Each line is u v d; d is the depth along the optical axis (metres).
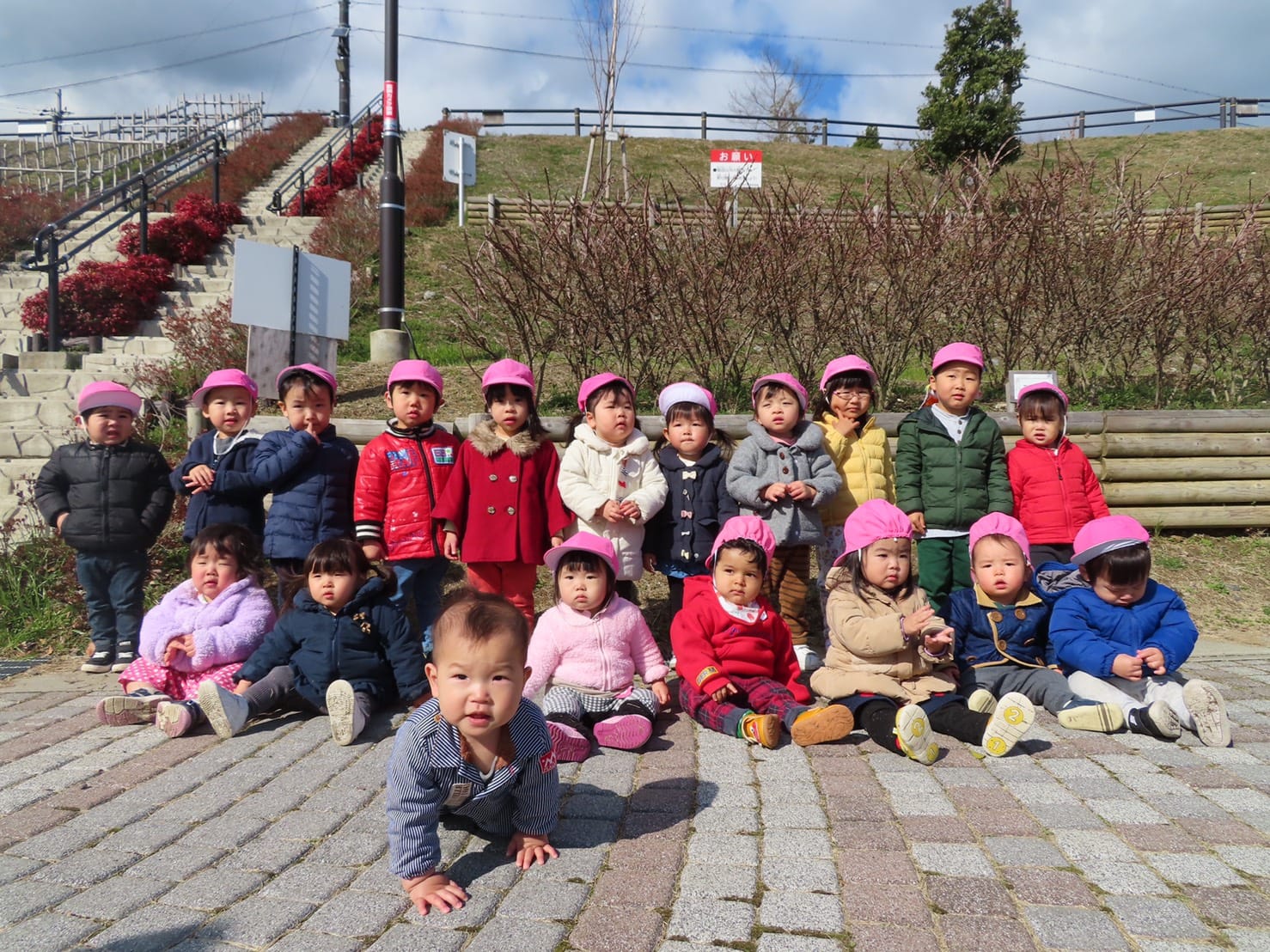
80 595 5.77
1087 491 5.14
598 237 7.10
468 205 16.92
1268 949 2.14
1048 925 2.25
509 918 2.33
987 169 8.75
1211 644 5.26
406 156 24.59
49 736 3.86
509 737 2.62
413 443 4.82
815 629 5.54
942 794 3.13
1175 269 7.96
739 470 4.77
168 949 2.20
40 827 2.94
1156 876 2.51
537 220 7.52
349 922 2.32
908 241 7.71
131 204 16.62
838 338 7.61
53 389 9.12
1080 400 8.12
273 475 4.76
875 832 2.82
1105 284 7.96
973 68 20.45
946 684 3.91
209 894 2.47
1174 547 6.64
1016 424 6.37
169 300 12.47
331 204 17.17
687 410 4.78
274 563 4.85
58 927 2.30
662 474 4.77
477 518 4.66
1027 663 4.22
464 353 8.86
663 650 5.21
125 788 3.27
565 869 2.61
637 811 3.03
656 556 4.86
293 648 4.10
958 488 5.00
